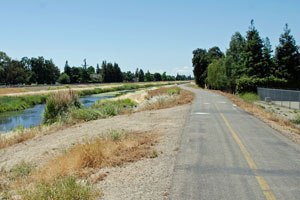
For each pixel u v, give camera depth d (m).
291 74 42.75
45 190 4.74
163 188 4.79
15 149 10.84
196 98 29.73
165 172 5.66
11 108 33.06
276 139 8.70
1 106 32.81
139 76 186.12
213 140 8.59
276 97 26.36
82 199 4.41
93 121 16.12
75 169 6.25
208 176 5.31
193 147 7.71
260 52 42.34
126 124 13.37
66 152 7.98
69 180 5.01
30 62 123.88
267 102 26.05
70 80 127.81
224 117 14.10
